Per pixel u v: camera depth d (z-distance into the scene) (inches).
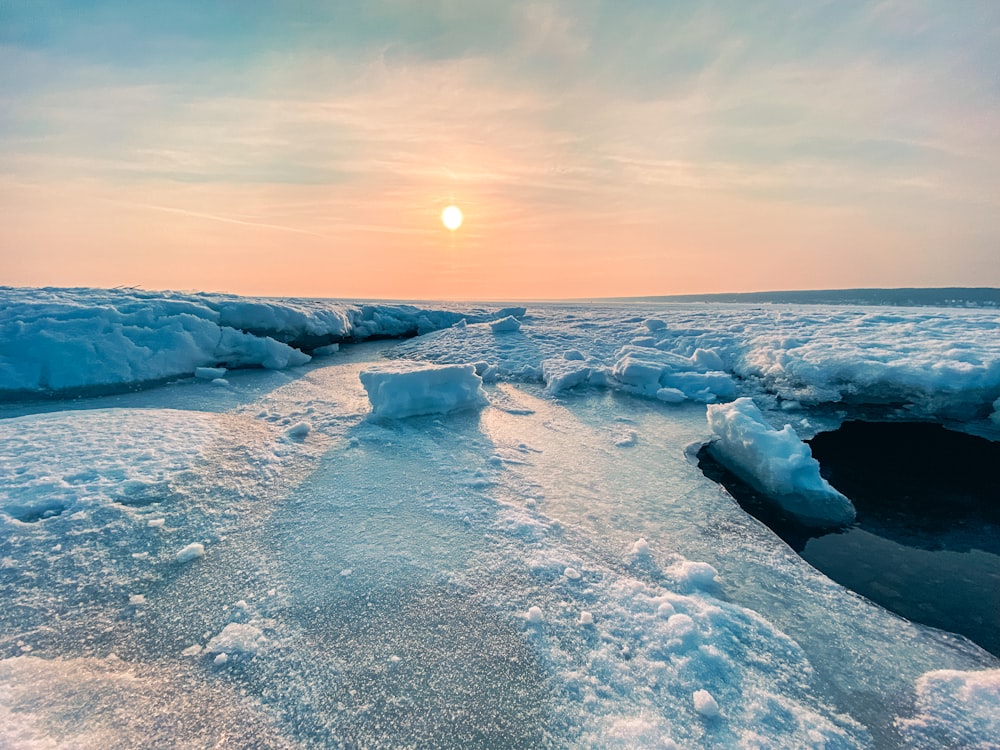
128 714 93.5
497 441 242.1
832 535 175.2
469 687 102.6
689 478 209.0
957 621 132.4
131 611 120.8
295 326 430.0
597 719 95.8
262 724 93.0
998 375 266.7
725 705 99.3
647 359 369.1
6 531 140.1
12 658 104.9
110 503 156.3
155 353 334.6
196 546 142.3
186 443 205.2
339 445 227.1
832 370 304.2
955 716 99.5
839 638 122.3
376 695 100.0
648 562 148.0
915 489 209.8
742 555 155.3
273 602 124.8
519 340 456.1
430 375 276.8
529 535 157.8
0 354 301.6
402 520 165.2
